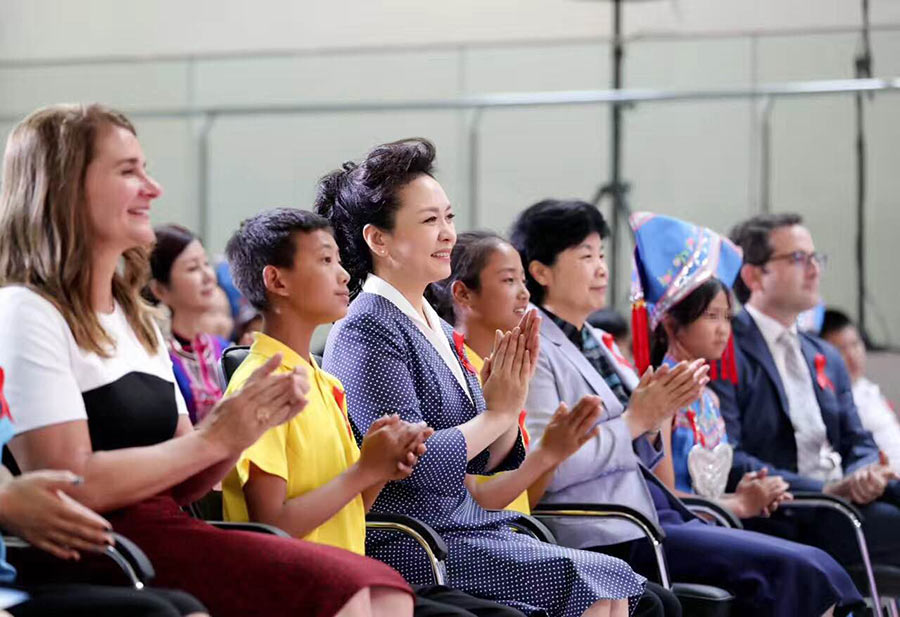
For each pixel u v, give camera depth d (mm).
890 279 10742
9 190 4586
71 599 4020
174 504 4707
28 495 4043
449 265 5820
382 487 5461
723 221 10891
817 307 9570
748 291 8234
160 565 4477
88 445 4383
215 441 4438
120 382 4566
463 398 5809
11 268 4555
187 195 11531
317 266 5336
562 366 6652
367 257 5863
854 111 10719
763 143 10844
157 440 4680
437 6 14266
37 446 4324
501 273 6480
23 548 4457
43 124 4566
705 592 6512
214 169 11500
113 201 4555
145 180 4648
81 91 11648
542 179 11141
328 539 5230
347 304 5465
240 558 4465
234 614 4426
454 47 11445
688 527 6836
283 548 4508
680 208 10953
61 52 14703
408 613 4668
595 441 6512
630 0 12406
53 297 4488
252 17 14594
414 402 5578
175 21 14672
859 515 7238
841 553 7754
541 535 6074
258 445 5039
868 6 11438
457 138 11266
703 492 7375
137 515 4551
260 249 5355
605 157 11039
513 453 5961
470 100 11227
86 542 4102
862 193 10750
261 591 4426
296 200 11430
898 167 10680
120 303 4805
